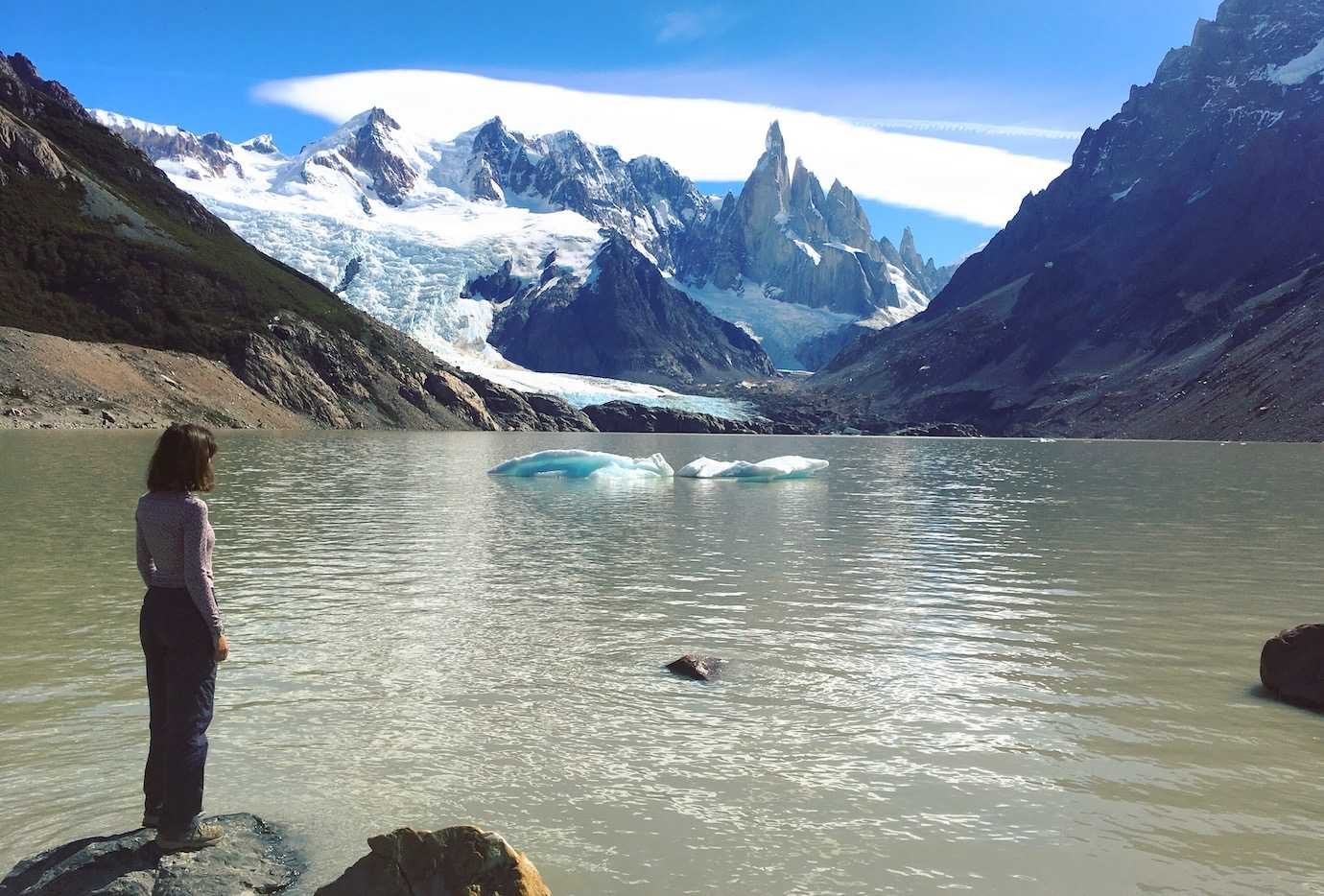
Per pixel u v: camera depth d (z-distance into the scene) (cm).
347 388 14400
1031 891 564
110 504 2642
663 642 1172
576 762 766
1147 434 18775
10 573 1580
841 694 960
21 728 825
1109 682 1009
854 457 8812
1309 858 610
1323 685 920
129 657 1059
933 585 1592
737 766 759
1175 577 1698
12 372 9156
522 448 8231
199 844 605
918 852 614
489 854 532
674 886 564
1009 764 771
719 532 2339
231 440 8012
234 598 1431
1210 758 789
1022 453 10000
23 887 552
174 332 12794
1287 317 19125
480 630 1226
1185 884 575
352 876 537
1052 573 1731
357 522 2453
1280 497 3619
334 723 854
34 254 12925
